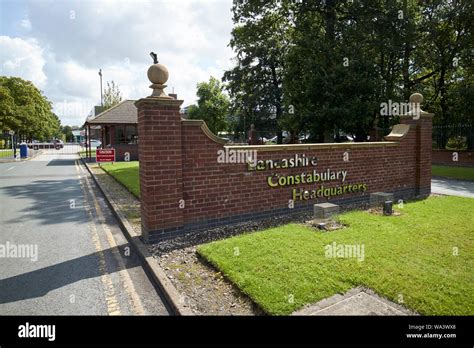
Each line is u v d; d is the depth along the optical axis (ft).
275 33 78.64
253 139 91.86
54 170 59.36
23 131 144.87
